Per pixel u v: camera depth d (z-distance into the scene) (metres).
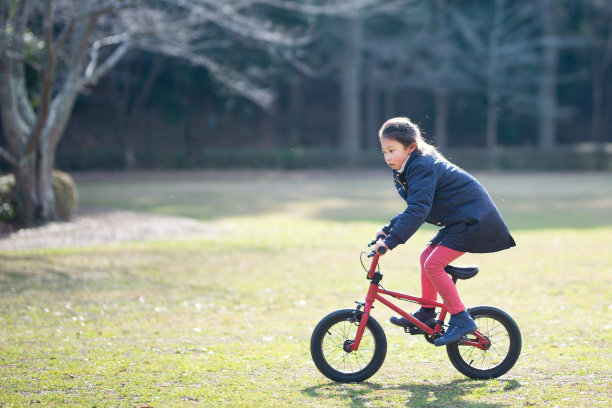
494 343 4.84
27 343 5.56
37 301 7.17
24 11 12.95
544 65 40.81
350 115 36.62
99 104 39.91
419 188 4.27
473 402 4.04
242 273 8.94
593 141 43.69
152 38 16.38
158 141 41.34
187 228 13.70
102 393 4.26
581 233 12.92
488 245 4.36
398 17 36.09
